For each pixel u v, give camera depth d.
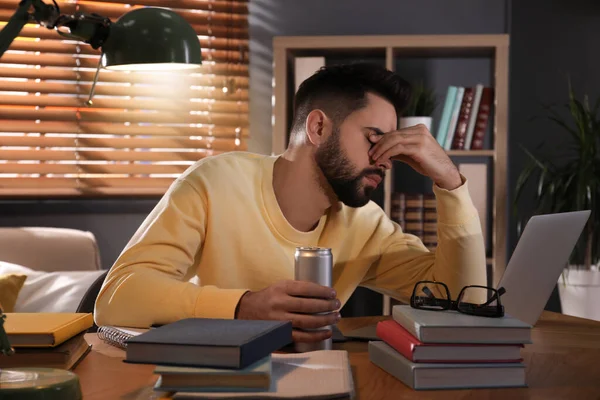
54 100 3.27
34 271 2.50
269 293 1.24
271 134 3.52
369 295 3.49
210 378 0.88
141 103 3.37
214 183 1.68
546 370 1.13
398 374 1.04
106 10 3.30
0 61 3.20
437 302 1.18
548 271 1.54
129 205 3.34
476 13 3.53
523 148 3.49
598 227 3.24
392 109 1.64
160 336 0.93
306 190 1.70
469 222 1.65
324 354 1.09
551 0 3.70
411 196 3.22
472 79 3.52
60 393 0.88
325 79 1.64
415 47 3.25
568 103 3.69
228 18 3.46
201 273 1.67
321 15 3.53
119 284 1.38
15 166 3.26
